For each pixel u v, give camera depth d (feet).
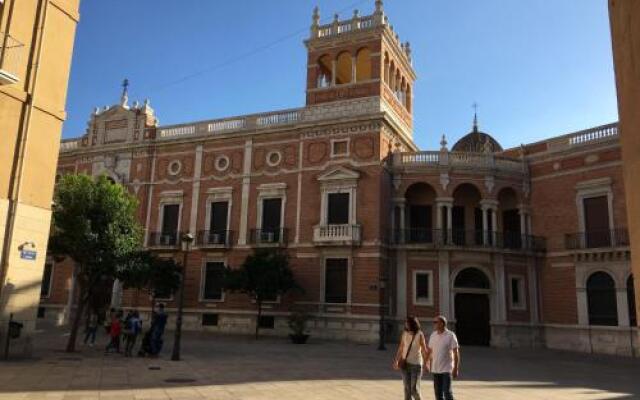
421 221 119.14
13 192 54.75
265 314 113.91
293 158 119.34
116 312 72.74
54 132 59.62
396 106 126.21
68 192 67.62
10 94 55.11
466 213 119.85
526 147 119.96
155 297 117.50
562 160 112.78
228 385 45.88
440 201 113.19
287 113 122.72
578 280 106.11
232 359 67.31
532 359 83.71
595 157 107.45
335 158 114.73
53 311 132.36
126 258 69.87
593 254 103.55
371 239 107.76
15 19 56.24
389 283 108.99
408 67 138.10
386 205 112.88
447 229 111.96
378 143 111.45
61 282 133.59
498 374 62.08
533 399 44.50
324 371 58.34
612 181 104.01
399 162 116.06
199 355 71.05
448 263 109.70
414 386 33.83
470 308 110.42
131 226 70.95
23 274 55.36
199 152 129.70
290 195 117.80
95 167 139.85
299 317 101.91
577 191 109.19
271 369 58.34
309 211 114.93
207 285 122.31
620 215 101.96
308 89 123.13
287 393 42.88
